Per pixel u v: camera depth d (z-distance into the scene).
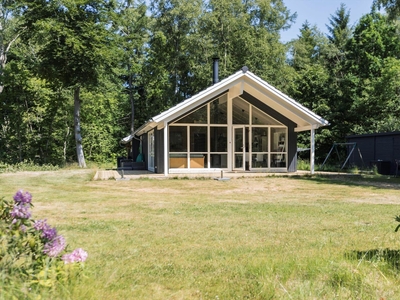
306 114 15.01
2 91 22.75
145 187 10.84
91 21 19.38
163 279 3.02
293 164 16.55
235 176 13.77
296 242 4.28
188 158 15.61
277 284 2.85
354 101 24.11
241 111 16.22
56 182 11.99
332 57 30.42
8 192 9.20
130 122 34.06
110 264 3.40
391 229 4.94
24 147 23.75
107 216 6.04
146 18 30.70
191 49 28.75
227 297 2.65
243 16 27.95
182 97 32.31
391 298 2.59
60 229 4.96
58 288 2.38
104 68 20.91
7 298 2.07
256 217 5.95
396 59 24.33
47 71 19.47
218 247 4.08
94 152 28.23
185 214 6.24
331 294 2.66
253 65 27.64
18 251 2.42
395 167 16.05
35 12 18.91
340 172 17.06
